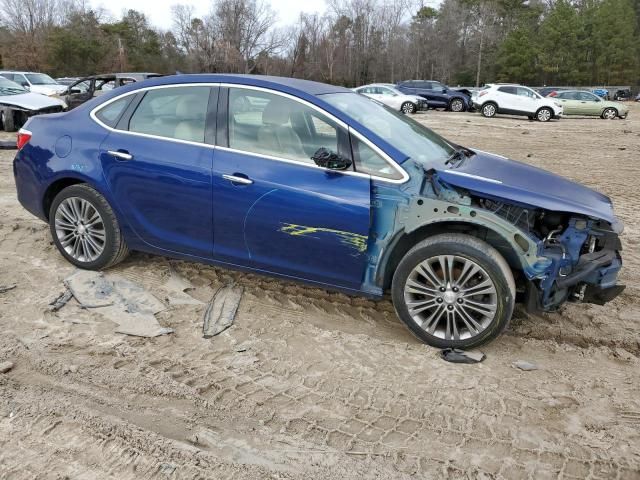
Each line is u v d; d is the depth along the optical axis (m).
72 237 4.84
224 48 56.91
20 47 58.34
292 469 2.73
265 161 4.03
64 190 4.75
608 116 28.20
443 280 3.76
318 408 3.21
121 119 4.56
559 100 28.73
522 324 4.30
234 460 2.78
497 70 72.44
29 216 6.46
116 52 64.56
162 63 67.75
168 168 4.27
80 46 60.81
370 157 3.85
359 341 3.95
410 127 4.61
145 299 4.41
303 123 4.04
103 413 3.09
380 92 28.91
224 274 4.91
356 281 3.98
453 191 3.75
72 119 4.78
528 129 20.80
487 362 3.75
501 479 2.71
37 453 2.77
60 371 3.46
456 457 2.85
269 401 3.26
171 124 4.39
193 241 4.36
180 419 3.08
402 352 3.82
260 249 4.14
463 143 15.91
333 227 3.85
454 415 3.18
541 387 3.48
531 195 3.72
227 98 4.25
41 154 4.79
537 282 3.71
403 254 3.98
